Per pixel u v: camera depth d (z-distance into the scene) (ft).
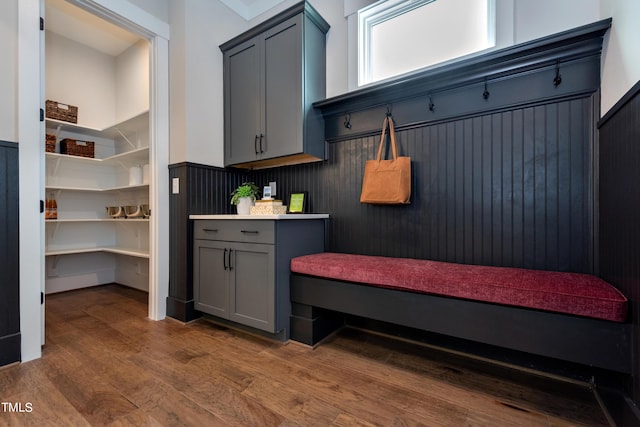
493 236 5.42
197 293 7.23
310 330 5.92
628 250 3.44
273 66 7.18
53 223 10.06
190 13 7.49
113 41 10.79
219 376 4.81
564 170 4.87
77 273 10.78
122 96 11.45
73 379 4.71
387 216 6.57
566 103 4.87
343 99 6.84
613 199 3.94
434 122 6.01
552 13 5.08
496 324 4.14
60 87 10.37
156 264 7.57
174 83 7.66
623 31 3.83
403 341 6.25
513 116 5.27
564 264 4.85
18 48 5.39
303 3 6.65
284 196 8.18
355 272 5.23
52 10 9.07
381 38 7.27
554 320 3.78
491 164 5.46
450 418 3.83
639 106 3.18
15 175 5.31
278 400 4.18
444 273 4.67
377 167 6.16
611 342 3.48
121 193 11.32
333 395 4.31
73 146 10.13
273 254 5.84
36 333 5.43
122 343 6.07
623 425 3.47
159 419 3.77
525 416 3.89
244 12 8.91
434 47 6.62
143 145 10.45
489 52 5.21
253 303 6.15
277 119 7.11
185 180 7.38
